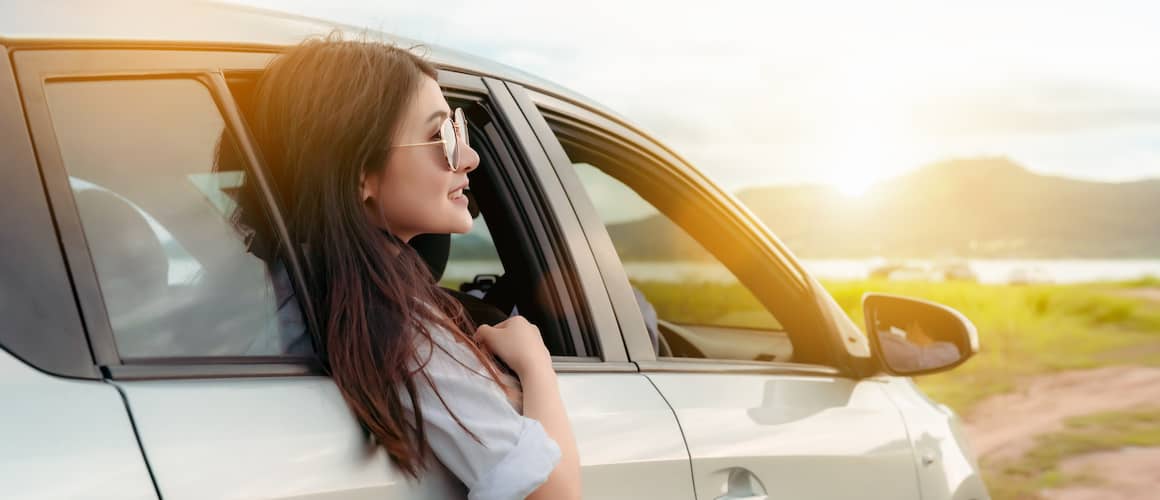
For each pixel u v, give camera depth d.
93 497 0.98
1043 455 8.89
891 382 2.41
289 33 1.50
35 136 1.11
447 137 1.43
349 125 1.34
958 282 37.97
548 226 1.79
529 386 1.39
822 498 1.98
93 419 1.02
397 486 1.25
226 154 1.34
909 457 2.25
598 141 2.06
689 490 1.69
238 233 1.32
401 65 1.40
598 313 1.77
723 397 1.88
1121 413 11.23
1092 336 20.73
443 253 2.08
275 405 1.19
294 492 1.13
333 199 1.33
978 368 16.70
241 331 1.26
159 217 1.24
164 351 1.17
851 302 16.66
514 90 1.88
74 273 1.09
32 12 1.18
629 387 1.72
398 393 1.28
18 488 0.93
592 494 1.51
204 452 1.08
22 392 0.99
